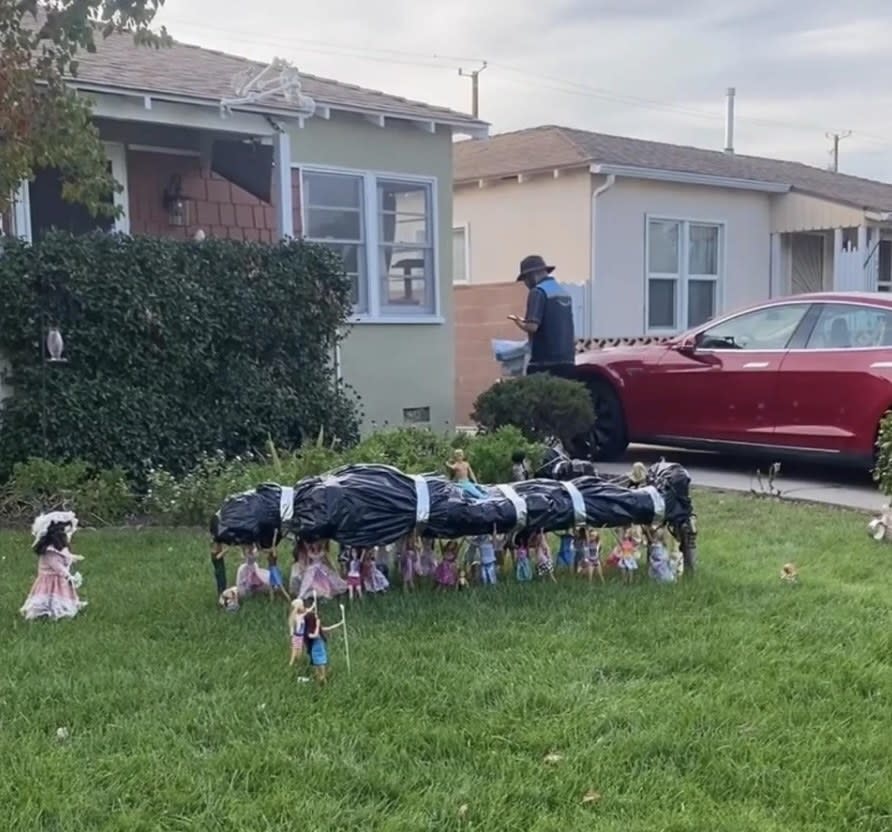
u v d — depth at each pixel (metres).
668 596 4.86
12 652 4.04
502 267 15.77
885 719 3.43
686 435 9.38
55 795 2.85
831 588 5.04
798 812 2.82
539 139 16.73
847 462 8.23
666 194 15.52
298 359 9.25
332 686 3.63
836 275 16.78
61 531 4.61
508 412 9.02
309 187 10.77
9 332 7.80
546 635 4.25
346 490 4.70
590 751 3.15
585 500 5.05
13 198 7.73
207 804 2.81
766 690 3.64
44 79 7.15
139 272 8.16
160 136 10.62
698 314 16.22
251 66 10.34
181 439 8.34
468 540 5.07
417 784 2.96
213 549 4.71
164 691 3.60
